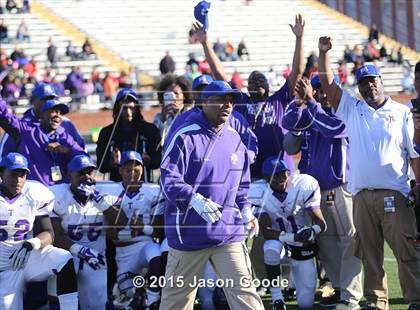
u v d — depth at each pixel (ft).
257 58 106.93
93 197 25.32
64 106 27.32
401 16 117.91
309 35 113.50
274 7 117.70
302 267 26.48
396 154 23.66
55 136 27.40
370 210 24.04
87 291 24.95
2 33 100.27
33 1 109.81
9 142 27.25
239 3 115.96
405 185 23.80
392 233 23.76
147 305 24.95
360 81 23.85
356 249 24.85
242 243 20.58
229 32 112.37
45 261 23.58
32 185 23.77
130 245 25.88
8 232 23.29
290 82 26.50
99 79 90.17
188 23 111.45
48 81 87.40
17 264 23.04
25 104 81.61
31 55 99.50
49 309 24.26
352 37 114.42
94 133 60.80
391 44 112.37
